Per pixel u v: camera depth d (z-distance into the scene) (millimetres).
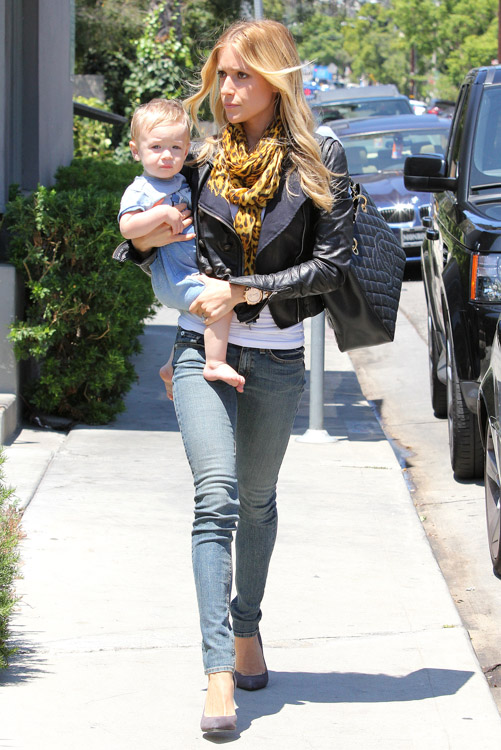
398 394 10656
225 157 3826
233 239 3809
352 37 100125
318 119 4348
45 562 5598
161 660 4488
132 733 3863
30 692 4160
